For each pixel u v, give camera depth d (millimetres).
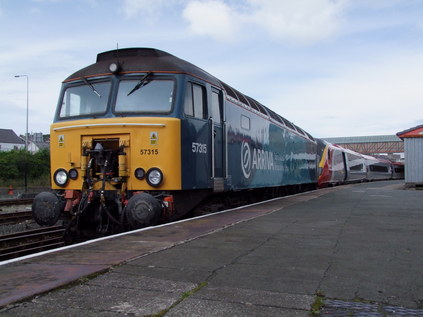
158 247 5922
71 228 8805
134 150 8359
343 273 4648
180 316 3371
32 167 34812
